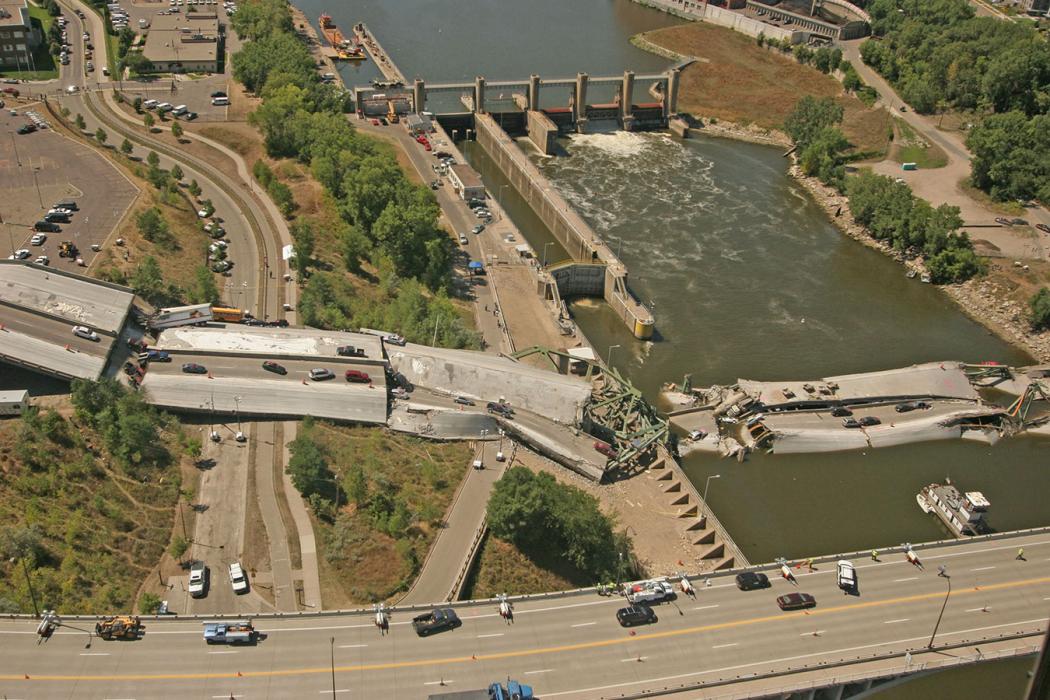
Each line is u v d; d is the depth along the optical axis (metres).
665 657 179.75
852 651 184.75
